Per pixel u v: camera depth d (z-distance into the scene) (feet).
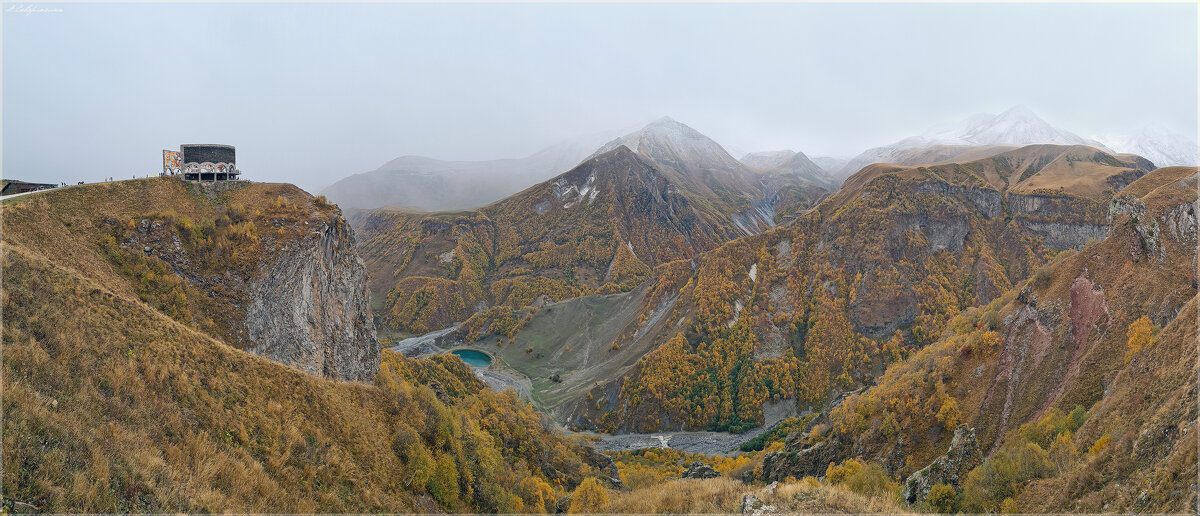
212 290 201.05
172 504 88.74
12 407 82.07
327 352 230.48
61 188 192.44
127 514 80.79
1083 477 142.61
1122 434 147.74
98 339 115.24
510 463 267.59
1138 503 115.96
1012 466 175.94
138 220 201.98
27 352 95.71
